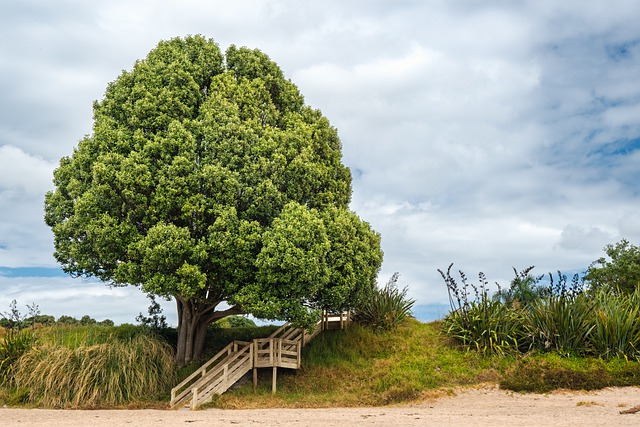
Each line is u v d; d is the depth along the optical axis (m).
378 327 26.41
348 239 22.48
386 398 19.42
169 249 19.94
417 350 24.12
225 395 20.02
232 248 20.45
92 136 22.73
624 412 13.99
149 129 22.02
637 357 20.86
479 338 22.98
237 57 24.45
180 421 14.88
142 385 19.83
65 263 22.92
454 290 24.53
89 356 19.98
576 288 22.88
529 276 26.20
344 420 14.16
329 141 25.52
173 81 22.41
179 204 20.67
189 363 23.06
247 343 22.17
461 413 15.66
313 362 23.31
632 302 23.75
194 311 23.52
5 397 19.75
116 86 23.39
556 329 22.11
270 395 20.42
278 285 20.84
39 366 19.84
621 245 32.78
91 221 20.89
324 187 24.27
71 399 19.08
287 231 20.45
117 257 21.47
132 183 20.62
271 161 21.95
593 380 19.14
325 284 21.98
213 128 21.58
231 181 20.81
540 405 16.94
